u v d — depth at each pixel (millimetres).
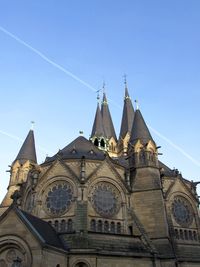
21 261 36500
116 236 48281
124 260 44312
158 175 60000
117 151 101438
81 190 50781
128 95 110312
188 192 62938
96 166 55656
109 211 52562
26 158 75250
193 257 52000
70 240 44875
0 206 68125
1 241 38250
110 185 54688
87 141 66625
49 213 51438
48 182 53500
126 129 101875
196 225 60844
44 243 36531
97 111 104250
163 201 54125
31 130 81625
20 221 38688
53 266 38156
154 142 64500
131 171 61969
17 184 70312
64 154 59562
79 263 42438
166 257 47594
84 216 48000
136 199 55656
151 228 52062
